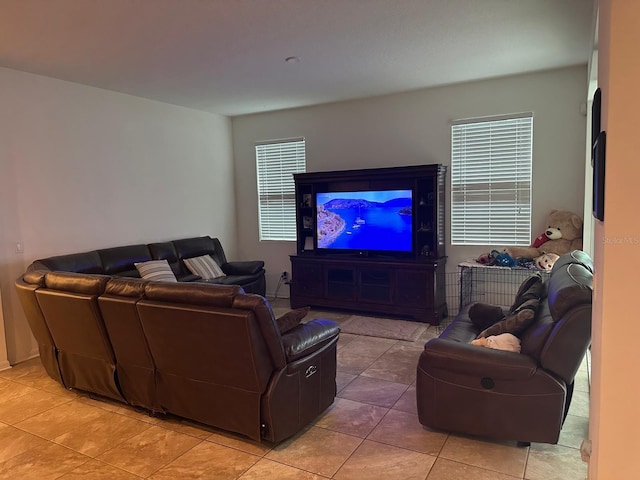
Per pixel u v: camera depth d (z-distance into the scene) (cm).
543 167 485
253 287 592
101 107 498
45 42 349
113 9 291
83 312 302
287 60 409
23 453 266
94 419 307
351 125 590
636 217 154
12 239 421
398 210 530
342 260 551
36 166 438
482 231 523
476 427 261
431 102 535
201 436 282
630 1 149
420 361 272
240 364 252
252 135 673
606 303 161
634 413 160
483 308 356
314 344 284
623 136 154
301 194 609
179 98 550
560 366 243
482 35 357
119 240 523
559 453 253
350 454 257
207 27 327
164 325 266
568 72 462
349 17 316
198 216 631
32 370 402
